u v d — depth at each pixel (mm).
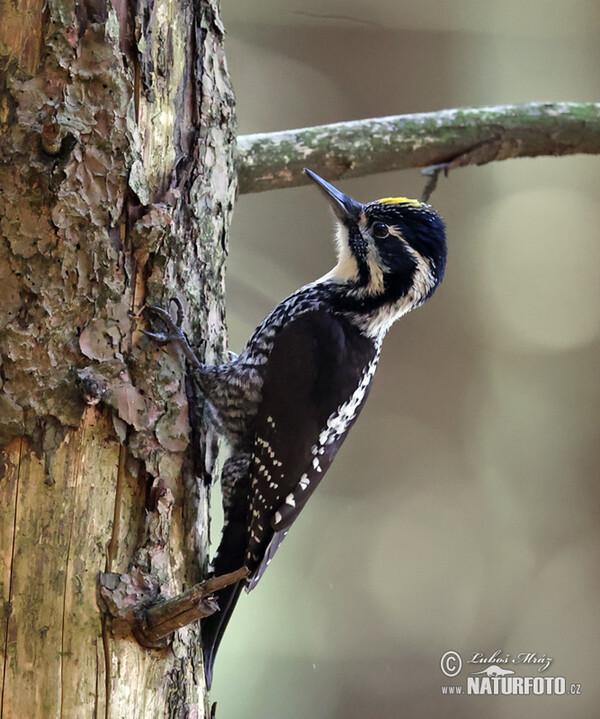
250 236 14367
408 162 7992
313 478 7145
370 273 7605
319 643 14211
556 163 14648
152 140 5855
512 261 14648
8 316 5336
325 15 14141
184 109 6230
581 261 14656
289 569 14594
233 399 6879
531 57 14320
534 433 14820
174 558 5914
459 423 14758
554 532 15227
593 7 14070
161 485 5723
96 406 5484
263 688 13781
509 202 14648
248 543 6906
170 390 5914
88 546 5383
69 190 5387
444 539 14695
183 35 6164
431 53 14141
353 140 7746
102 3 5441
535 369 14836
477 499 14688
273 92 14211
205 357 6488
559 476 15250
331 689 14062
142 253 5750
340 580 14531
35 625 5199
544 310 14672
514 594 14617
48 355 5379
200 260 6441
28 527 5273
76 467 5387
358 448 14812
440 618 14523
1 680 5137
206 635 6422
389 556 14633
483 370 14789
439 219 7922
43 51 5348
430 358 14703
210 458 6555
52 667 5180
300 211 14438
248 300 14242
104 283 5559
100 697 5238
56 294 5398
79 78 5398
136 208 5703
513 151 8156
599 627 14703
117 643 5309
